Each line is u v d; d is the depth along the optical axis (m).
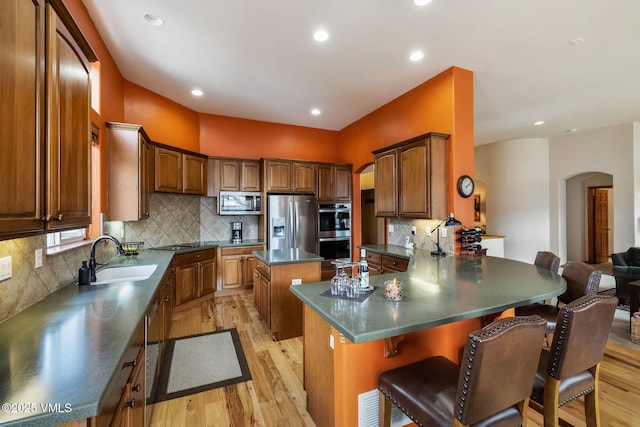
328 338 1.66
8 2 0.94
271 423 1.90
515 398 1.12
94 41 2.60
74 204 1.45
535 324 1.11
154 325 1.98
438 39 2.79
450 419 1.12
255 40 2.82
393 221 4.48
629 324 3.42
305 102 4.43
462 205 3.32
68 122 1.38
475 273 2.26
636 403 2.05
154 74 3.53
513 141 6.67
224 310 4.02
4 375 0.92
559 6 2.32
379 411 1.56
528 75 3.51
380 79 3.62
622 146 5.53
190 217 4.76
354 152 5.43
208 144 4.94
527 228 6.58
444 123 3.40
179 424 1.89
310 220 5.12
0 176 0.90
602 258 7.84
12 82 0.96
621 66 3.30
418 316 1.36
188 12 2.42
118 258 3.21
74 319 1.41
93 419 0.81
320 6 2.35
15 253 1.47
